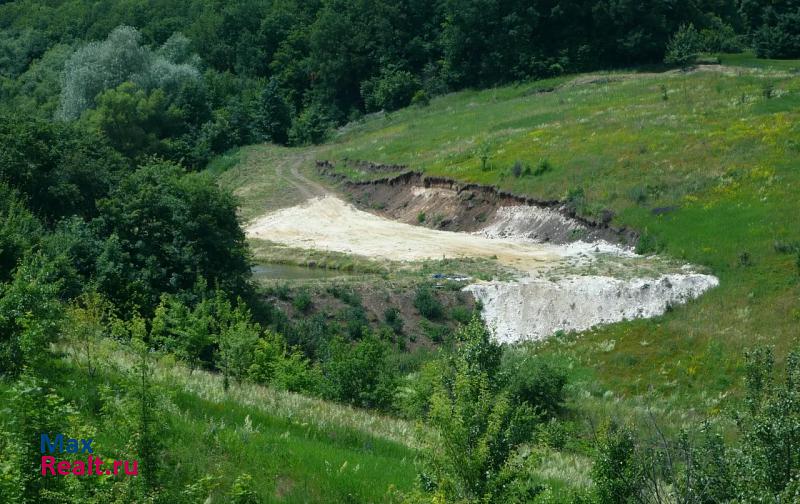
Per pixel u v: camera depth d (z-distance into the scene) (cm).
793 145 4988
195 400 1343
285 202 7162
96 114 8288
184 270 3344
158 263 3262
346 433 1429
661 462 1063
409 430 1595
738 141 5284
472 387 993
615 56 10312
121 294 2967
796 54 9656
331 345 2575
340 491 1105
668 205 4650
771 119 5594
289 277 4703
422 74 11731
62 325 1417
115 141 8269
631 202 4841
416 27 12194
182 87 9788
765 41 9700
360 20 12256
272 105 10244
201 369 2098
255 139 10131
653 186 4934
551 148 6209
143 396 884
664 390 3047
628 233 4603
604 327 3662
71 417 855
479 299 4053
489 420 944
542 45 10650
